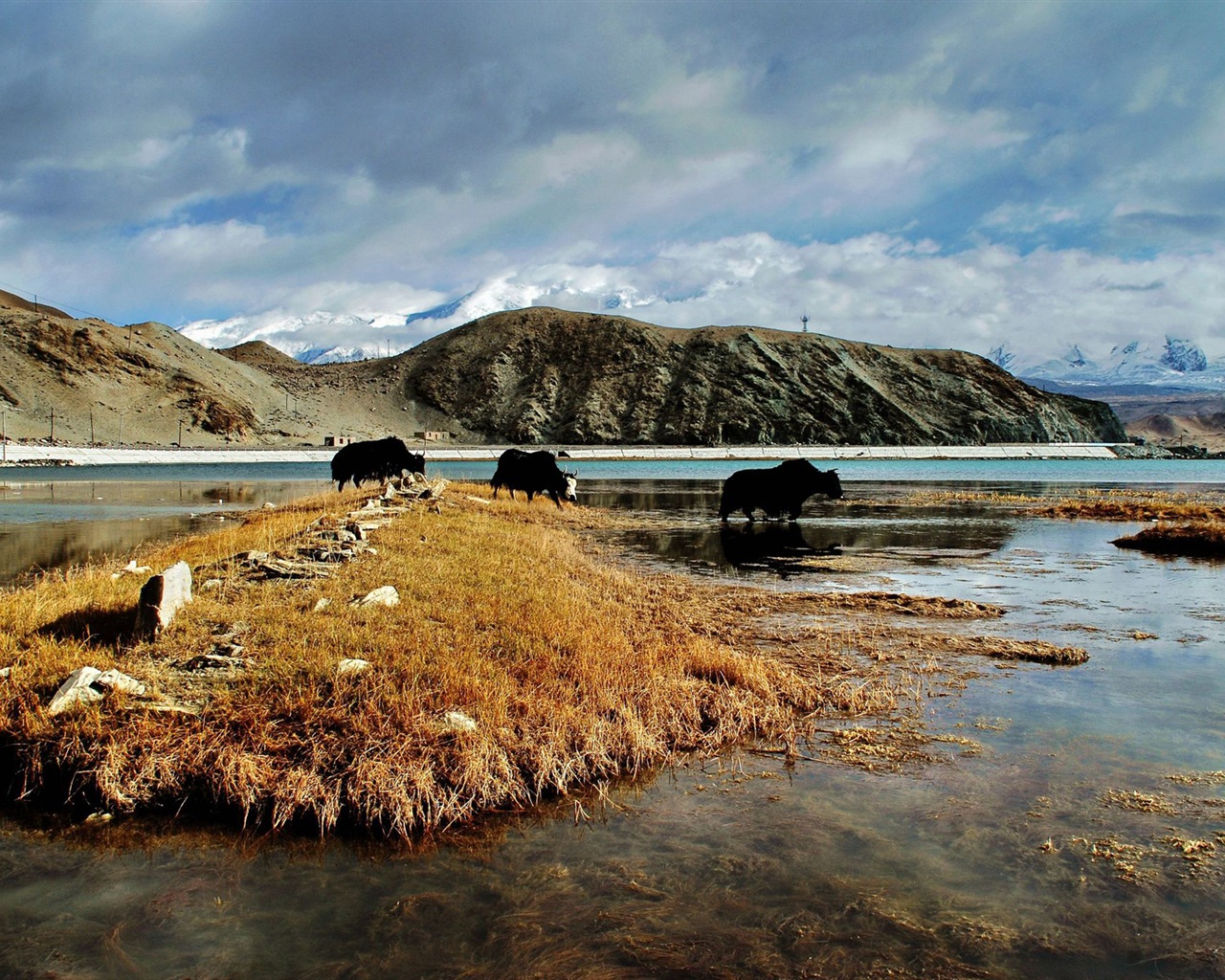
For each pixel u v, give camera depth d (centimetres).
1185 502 3416
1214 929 427
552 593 1146
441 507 2367
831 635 1058
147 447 10588
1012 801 576
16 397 12344
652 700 729
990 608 1234
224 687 689
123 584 1095
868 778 619
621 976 387
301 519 1992
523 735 643
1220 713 759
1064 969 395
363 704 654
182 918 443
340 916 445
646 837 531
